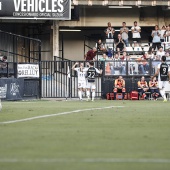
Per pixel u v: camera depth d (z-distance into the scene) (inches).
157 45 3946.9
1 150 1149.1
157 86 3358.8
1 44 3836.1
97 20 4178.2
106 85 3440.0
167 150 1150.3
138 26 4180.6
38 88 3348.9
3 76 3186.5
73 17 4133.9
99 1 3998.5
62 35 4222.4
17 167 983.6
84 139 1301.7
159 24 4247.0
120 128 1525.6
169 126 1578.5
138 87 3371.1
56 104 2687.0
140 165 1003.9
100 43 3880.4
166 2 4033.0
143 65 3432.6
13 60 3518.7
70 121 1720.0
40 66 3346.5
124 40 3949.3
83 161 1034.1
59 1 3750.0
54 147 1185.4
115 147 1186.0
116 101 3105.3
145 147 1186.0
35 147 1185.4
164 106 2502.5
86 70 3238.2
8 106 2485.2
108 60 3452.3
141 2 4020.7
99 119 1786.4
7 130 1473.9
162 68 3070.9
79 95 3253.0
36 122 1691.7
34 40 3649.1
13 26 3996.1
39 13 3737.7
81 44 4279.0
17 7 3720.5
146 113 2043.6
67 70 3486.7
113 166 995.3
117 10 4212.6
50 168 975.0
